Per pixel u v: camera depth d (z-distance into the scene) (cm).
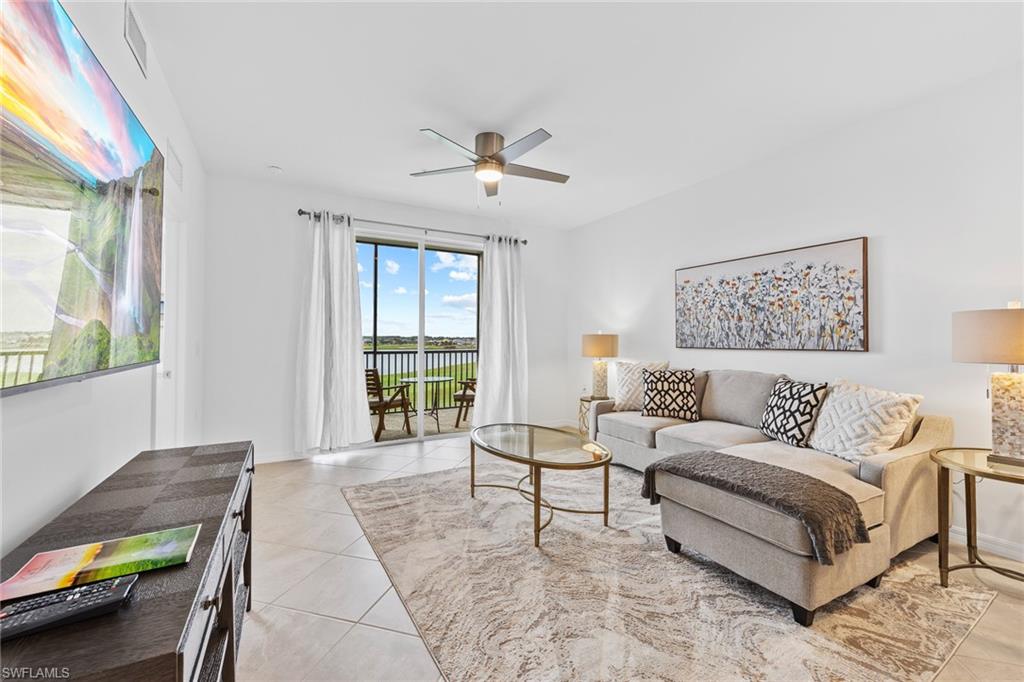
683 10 195
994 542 237
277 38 212
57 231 105
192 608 77
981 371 246
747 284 371
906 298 275
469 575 216
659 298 462
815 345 322
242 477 155
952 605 191
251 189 405
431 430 529
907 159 275
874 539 200
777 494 188
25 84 92
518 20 201
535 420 575
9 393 86
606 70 239
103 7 152
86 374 121
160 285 194
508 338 532
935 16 199
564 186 425
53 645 67
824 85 254
